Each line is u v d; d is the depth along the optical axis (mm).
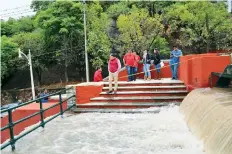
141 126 8664
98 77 15594
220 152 5230
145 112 10641
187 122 8445
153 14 36188
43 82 37656
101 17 34469
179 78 14086
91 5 36062
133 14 30734
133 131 8195
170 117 9492
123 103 11531
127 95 11961
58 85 36344
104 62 34375
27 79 38281
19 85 38219
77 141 7629
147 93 11883
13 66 36781
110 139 7629
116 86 12031
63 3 33781
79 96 11844
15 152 7008
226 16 32375
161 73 17922
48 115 11641
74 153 6754
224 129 5641
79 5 33750
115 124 9133
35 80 37906
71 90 11844
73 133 8352
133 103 11492
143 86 12539
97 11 35875
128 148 6863
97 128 8766
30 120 11312
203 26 31781
